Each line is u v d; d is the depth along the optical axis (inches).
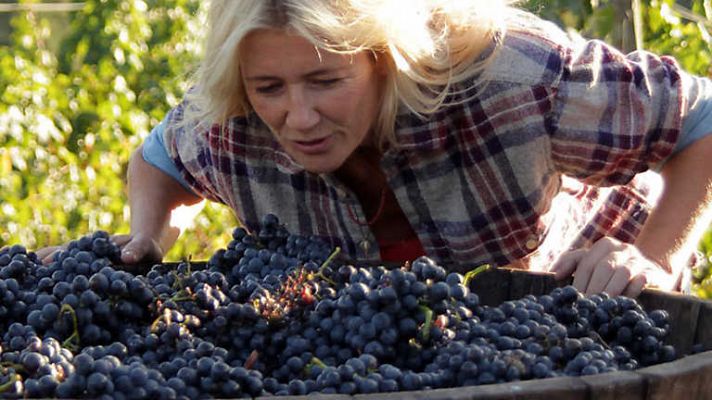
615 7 206.2
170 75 336.2
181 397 63.2
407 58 88.4
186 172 111.8
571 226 109.7
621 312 77.5
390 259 104.5
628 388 61.8
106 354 69.3
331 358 70.2
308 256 87.9
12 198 285.9
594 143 96.6
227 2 83.9
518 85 94.6
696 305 80.8
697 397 65.2
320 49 82.2
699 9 283.9
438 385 64.6
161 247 112.2
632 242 111.2
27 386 61.8
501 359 65.0
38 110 305.9
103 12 334.6
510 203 99.6
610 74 96.4
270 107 86.1
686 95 99.3
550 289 90.3
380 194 101.3
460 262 103.6
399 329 69.0
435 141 95.7
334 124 86.2
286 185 102.3
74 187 299.7
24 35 334.6
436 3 91.0
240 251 90.7
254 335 72.2
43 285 80.0
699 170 100.3
